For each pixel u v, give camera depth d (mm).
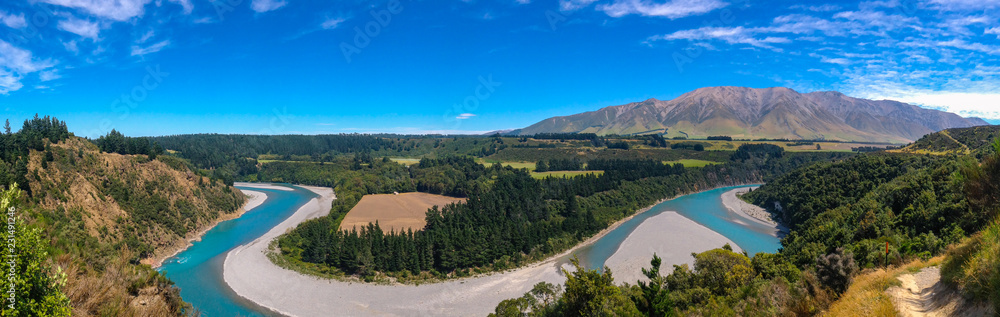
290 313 54375
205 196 113812
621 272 68125
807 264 45188
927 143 119750
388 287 62906
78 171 84000
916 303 16312
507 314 45938
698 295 35438
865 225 53062
